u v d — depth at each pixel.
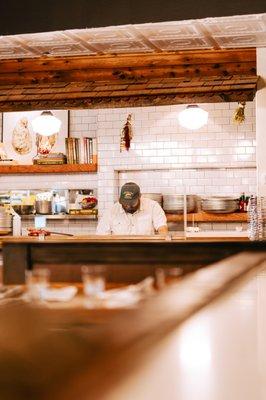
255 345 1.00
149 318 1.21
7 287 2.23
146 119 8.95
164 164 8.88
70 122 9.38
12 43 5.66
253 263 2.57
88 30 5.17
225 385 0.79
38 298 1.77
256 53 6.47
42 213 8.95
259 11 4.74
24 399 0.68
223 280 1.87
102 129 9.04
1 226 6.60
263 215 5.85
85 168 9.04
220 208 8.34
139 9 4.95
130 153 8.96
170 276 4.23
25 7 5.18
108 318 1.21
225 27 5.21
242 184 8.80
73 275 4.38
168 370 0.85
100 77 7.14
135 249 4.35
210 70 6.85
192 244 4.32
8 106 6.84
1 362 0.82
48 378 0.74
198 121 7.13
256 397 0.74
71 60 7.20
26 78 7.30
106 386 0.74
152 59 6.99
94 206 9.02
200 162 8.81
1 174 9.43
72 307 1.43
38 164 9.16
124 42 5.68
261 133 6.41
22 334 1.02
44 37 5.42
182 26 5.14
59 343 0.95
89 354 0.88
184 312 1.28
